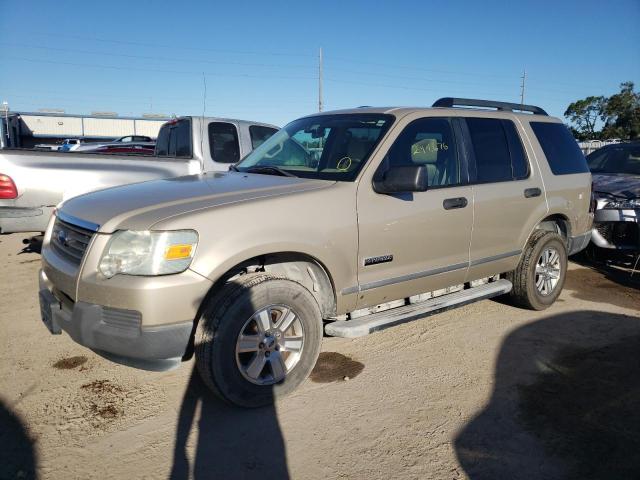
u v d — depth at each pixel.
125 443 2.96
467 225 4.30
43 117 51.88
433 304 4.23
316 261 3.49
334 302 3.62
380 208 3.72
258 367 3.28
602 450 2.95
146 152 14.61
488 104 4.95
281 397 3.43
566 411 3.37
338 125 4.27
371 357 4.16
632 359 4.16
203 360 3.11
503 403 3.46
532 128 5.16
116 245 2.97
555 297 5.35
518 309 5.36
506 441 3.03
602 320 5.07
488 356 4.20
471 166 4.45
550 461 2.85
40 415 3.22
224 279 3.29
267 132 8.48
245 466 2.78
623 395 3.58
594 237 6.86
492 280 5.07
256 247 3.14
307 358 3.49
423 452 2.92
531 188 4.89
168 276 2.90
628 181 7.28
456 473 2.75
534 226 4.96
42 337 4.39
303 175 3.96
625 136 48.91
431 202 4.02
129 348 2.91
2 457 2.80
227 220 3.09
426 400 3.49
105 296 2.92
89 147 15.70
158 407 3.34
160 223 2.95
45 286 3.52
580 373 3.91
